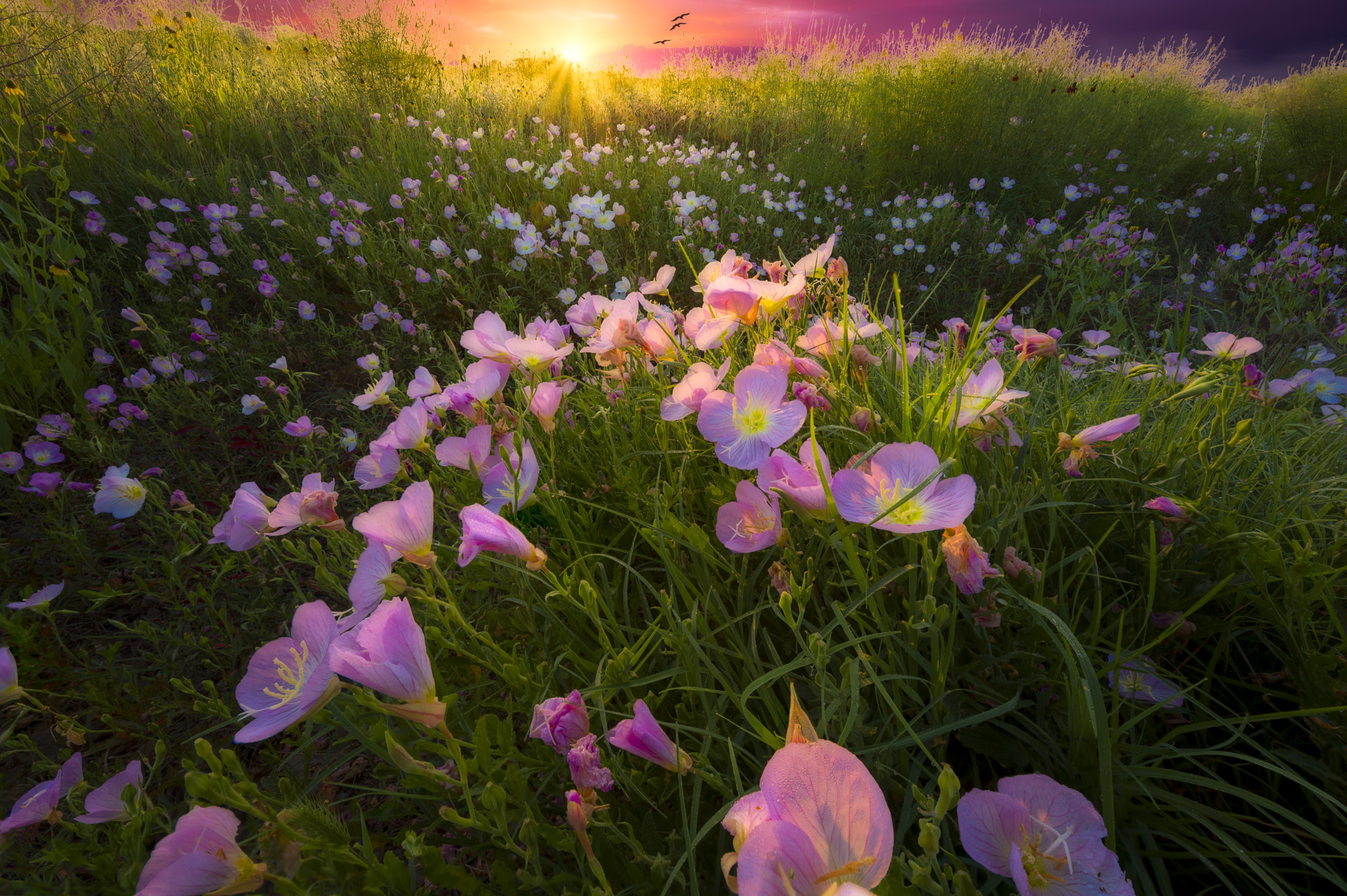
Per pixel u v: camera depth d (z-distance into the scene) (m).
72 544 0.52
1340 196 1.64
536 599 0.32
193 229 0.99
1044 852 0.17
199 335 0.75
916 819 0.22
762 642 0.31
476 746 0.21
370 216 1.11
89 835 0.27
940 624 0.22
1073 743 0.22
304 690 0.19
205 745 0.18
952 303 1.17
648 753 0.20
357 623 0.23
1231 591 0.30
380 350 0.82
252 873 0.18
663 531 0.29
